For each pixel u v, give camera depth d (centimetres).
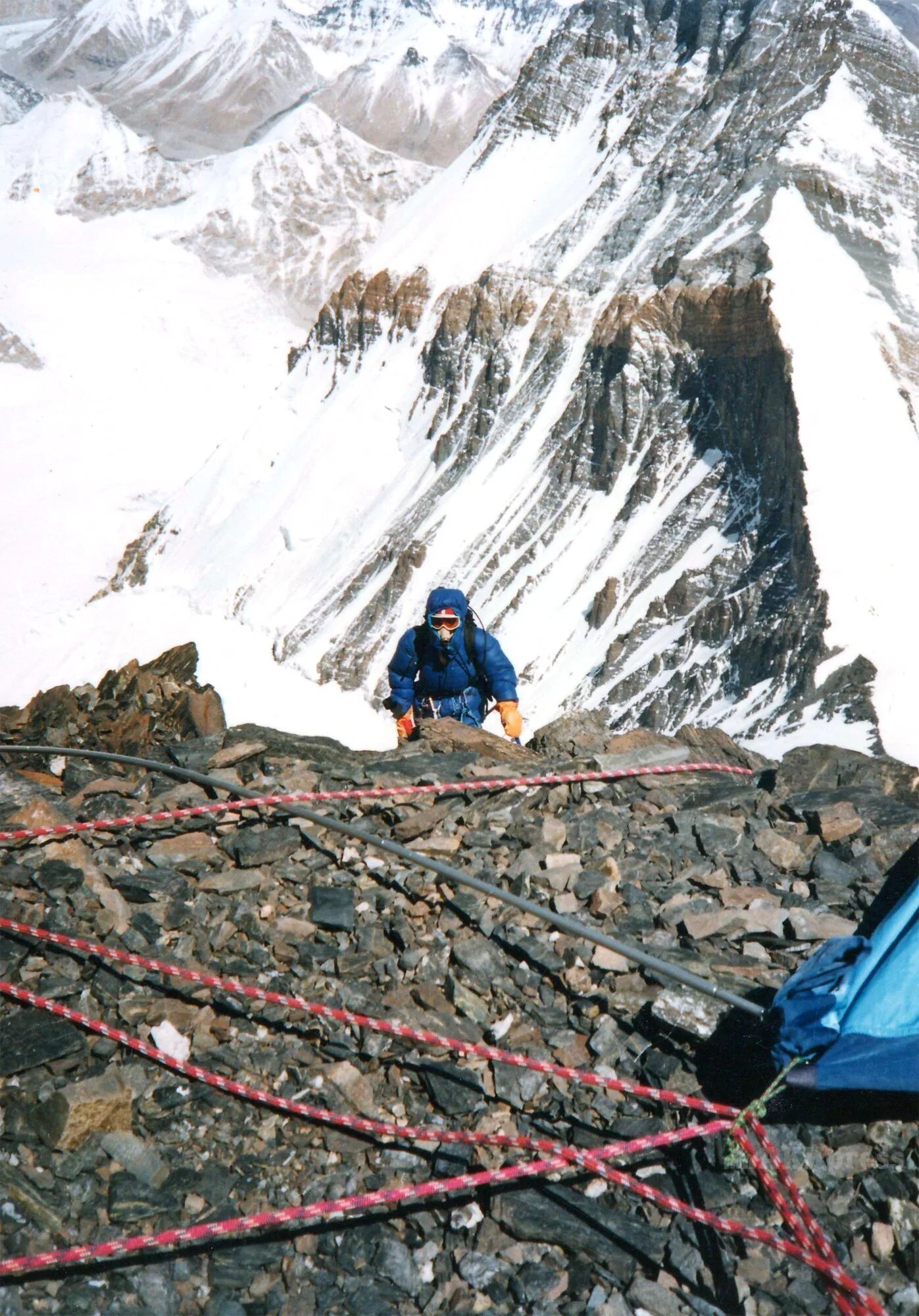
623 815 745
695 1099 495
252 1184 488
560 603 14638
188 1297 440
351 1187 484
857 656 9856
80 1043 547
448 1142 501
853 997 498
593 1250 446
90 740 971
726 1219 451
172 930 638
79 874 668
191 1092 530
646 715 11112
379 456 19875
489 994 584
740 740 9788
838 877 669
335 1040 555
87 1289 438
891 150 17375
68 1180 483
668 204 18812
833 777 798
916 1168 466
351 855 699
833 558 11219
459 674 922
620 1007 568
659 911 643
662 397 15538
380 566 17225
